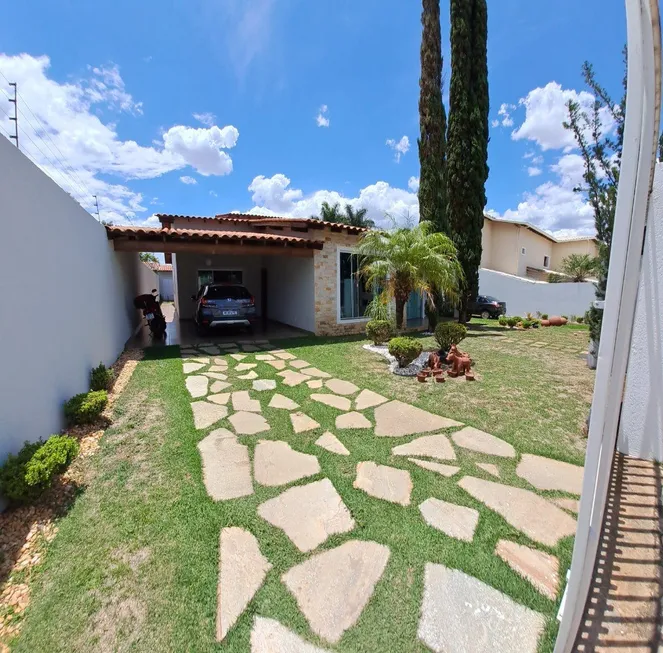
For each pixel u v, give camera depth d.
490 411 4.66
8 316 2.83
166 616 1.90
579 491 2.93
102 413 4.47
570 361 7.48
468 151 12.30
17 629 1.83
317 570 2.18
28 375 3.14
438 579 2.10
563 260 24.08
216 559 2.27
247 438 3.95
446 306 13.88
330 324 11.07
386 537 2.44
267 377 6.37
